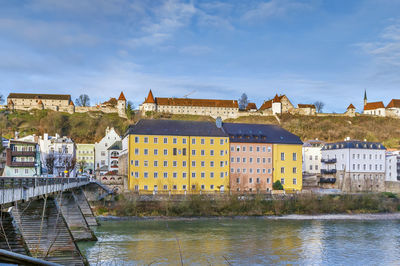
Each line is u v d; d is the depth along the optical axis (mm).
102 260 44250
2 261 4781
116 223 74625
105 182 98625
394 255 50125
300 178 108688
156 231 65562
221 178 103750
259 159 106750
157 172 100000
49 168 106125
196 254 48812
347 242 57844
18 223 33156
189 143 102250
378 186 121875
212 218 82062
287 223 76688
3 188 24141
